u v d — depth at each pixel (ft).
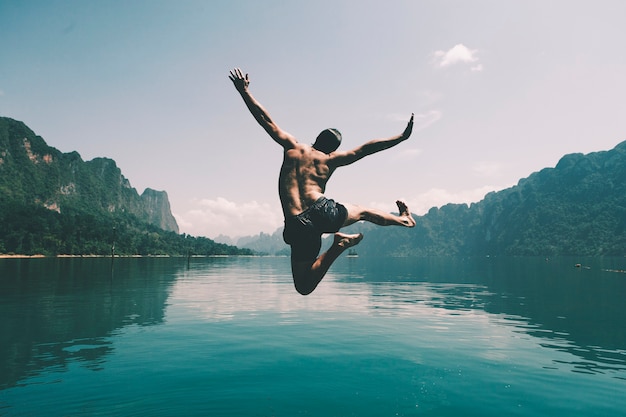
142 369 26.43
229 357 29.37
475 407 20.51
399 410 20.02
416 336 36.81
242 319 45.60
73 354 30.04
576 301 61.21
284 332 38.45
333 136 12.67
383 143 12.44
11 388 22.79
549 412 19.93
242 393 22.20
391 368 26.91
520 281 105.29
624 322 43.52
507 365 27.68
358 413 19.57
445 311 51.83
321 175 12.23
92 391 22.38
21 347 32.09
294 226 11.51
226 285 94.17
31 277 112.06
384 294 74.02
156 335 36.68
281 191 12.26
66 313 48.19
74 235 495.82
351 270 189.06
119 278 111.65
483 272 159.74
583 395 22.20
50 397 21.45
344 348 32.19
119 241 555.69
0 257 394.93
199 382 23.97
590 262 292.20
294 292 77.46
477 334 37.52
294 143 12.67
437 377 25.13
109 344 33.19
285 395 21.98
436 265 265.54
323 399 21.44
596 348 32.35
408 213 12.98
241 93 12.24
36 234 453.99
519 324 42.60
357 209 12.34
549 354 30.53
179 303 58.70
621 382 24.30
